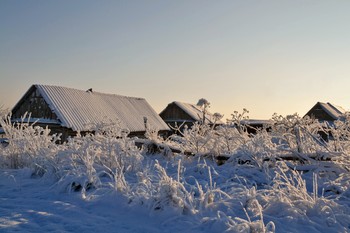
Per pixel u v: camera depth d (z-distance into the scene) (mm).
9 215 4820
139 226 4598
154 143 12219
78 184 6543
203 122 12266
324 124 10203
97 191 6309
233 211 5320
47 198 6004
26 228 4301
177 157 10891
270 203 5520
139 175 6664
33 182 7371
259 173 8328
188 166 9781
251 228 4344
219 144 10719
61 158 7887
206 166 9148
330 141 9609
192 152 10797
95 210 5320
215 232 4398
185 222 4723
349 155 8117
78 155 8055
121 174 6723
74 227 4410
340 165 7926
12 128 9867
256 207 5449
